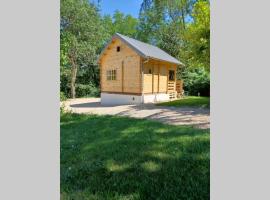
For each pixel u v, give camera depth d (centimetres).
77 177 321
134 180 307
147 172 331
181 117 869
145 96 1569
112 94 1675
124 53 1594
